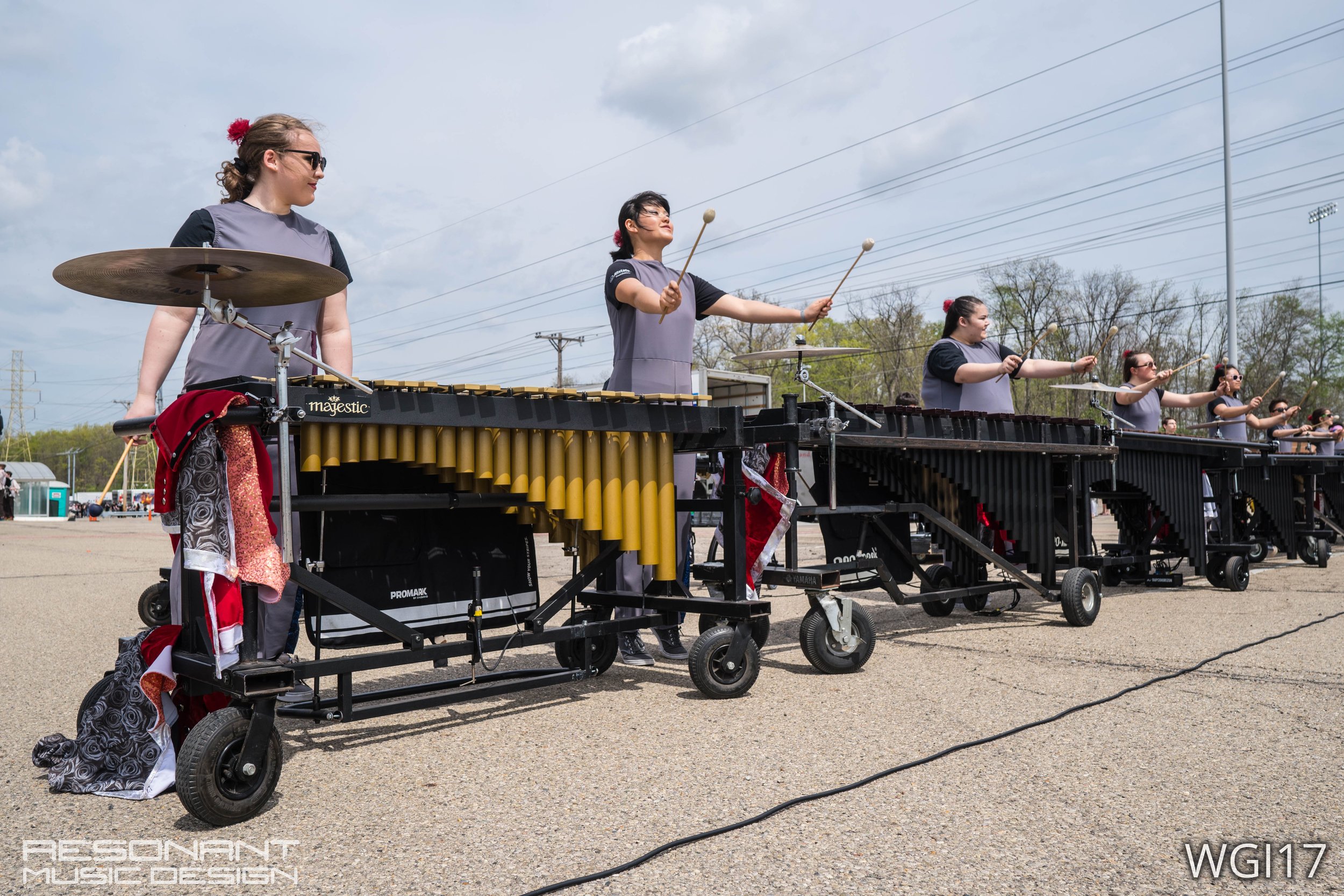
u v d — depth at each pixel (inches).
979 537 241.8
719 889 83.4
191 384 143.3
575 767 121.0
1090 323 1558.8
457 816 103.5
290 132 145.2
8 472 1457.9
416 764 124.1
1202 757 120.5
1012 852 90.8
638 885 84.3
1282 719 139.0
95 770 116.2
